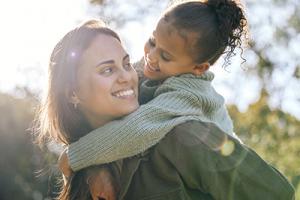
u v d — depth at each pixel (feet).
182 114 9.21
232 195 8.91
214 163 8.89
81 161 9.51
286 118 40.37
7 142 56.29
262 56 43.75
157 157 9.20
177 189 9.02
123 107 9.30
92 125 9.80
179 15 9.34
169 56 9.44
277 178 8.99
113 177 9.51
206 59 9.49
